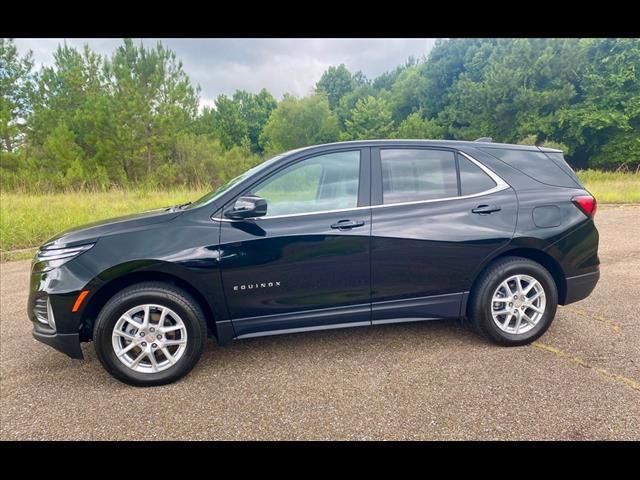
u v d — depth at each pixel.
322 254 2.77
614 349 2.92
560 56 25.17
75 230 2.83
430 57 40.97
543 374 2.61
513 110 27.03
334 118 38.25
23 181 13.71
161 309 2.64
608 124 22.80
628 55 22.72
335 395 2.46
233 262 2.66
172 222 2.70
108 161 16.94
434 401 2.36
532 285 3.06
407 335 3.29
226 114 44.78
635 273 4.70
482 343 3.10
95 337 2.55
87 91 21.11
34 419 2.31
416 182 2.99
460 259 2.95
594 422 2.13
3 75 19.30
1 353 3.13
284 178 2.87
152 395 2.53
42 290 2.57
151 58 22.64
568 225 3.07
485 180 3.07
